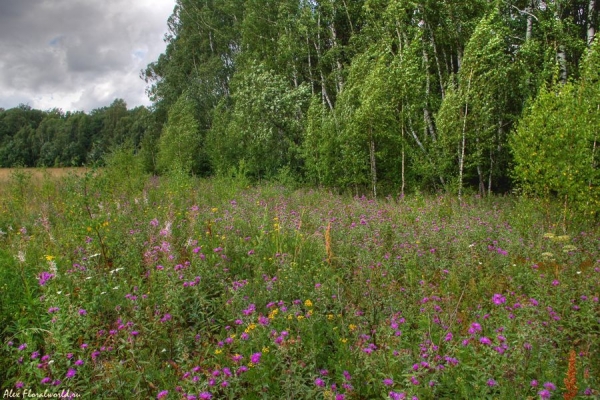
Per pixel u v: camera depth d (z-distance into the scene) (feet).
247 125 84.07
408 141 65.10
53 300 14.87
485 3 59.16
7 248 23.88
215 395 12.09
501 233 28.14
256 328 13.79
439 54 71.15
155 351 14.37
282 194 53.31
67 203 33.76
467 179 66.85
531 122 36.09
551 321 13.76
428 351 11.92
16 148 253.03
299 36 85.92
